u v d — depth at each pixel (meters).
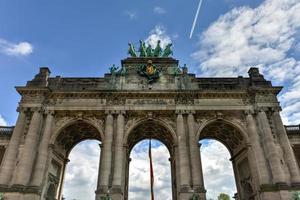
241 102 46.56
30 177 39.31
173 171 47.78
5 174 38.75
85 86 48.66
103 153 41.09
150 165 46.06
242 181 47.38
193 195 37.03
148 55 55.06
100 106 45.50
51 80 49.59
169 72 50.47
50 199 43.31
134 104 45.81
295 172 39.62
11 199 36.34
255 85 48.28
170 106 45.62
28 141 41.19
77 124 46.03
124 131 43.84
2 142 48.56
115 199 37.03
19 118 43.91
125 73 50.16
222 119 45.16
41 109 44.75
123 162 41.47
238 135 46.56
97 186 38.41
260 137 43.59
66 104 45.88
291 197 37.22
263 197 38.31
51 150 42.72
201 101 46.34
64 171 49.41
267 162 41.31
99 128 44.34
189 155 41.66
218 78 50.28
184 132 43.22
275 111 45.28
